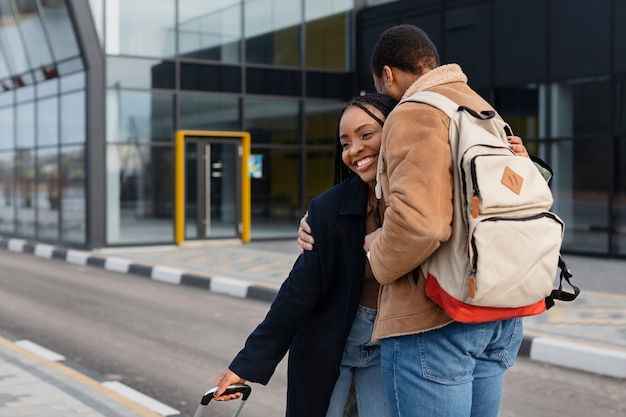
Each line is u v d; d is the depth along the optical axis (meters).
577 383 6.32
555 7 14.92
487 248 2.07
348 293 2.49
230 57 17.80
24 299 10.81
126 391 5.86
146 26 16.75
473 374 2.39
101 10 16.25
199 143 17.45
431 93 2.28
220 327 8.80
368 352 2.59
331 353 2.51
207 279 11.98
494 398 2.44
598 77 14.38
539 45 15.23
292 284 2.52
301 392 2.56
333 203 2.52
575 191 14.95
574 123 14.84
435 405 2.28
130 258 14.88
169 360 7.12
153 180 16.95
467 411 2.30
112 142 16.50
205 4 17.44
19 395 5.25
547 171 2.56
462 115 2.20
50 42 17.22
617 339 7.29
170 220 17.14
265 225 18.34
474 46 16.39
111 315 9.55
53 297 11.02
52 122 17.91
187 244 17.34
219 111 17.70
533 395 5.94
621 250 14.27
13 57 19.23
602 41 14.24
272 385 6.22
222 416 5.41
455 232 2.15
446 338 2.27
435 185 2.11
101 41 16.30
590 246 14.77
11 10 18.67
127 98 16.61
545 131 15.28
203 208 17.55
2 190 20.80
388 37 2.48
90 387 5.50
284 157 18.56
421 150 2.13
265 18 18.22
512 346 2.43
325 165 19.14
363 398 2.64
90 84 16.23
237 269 13.08
